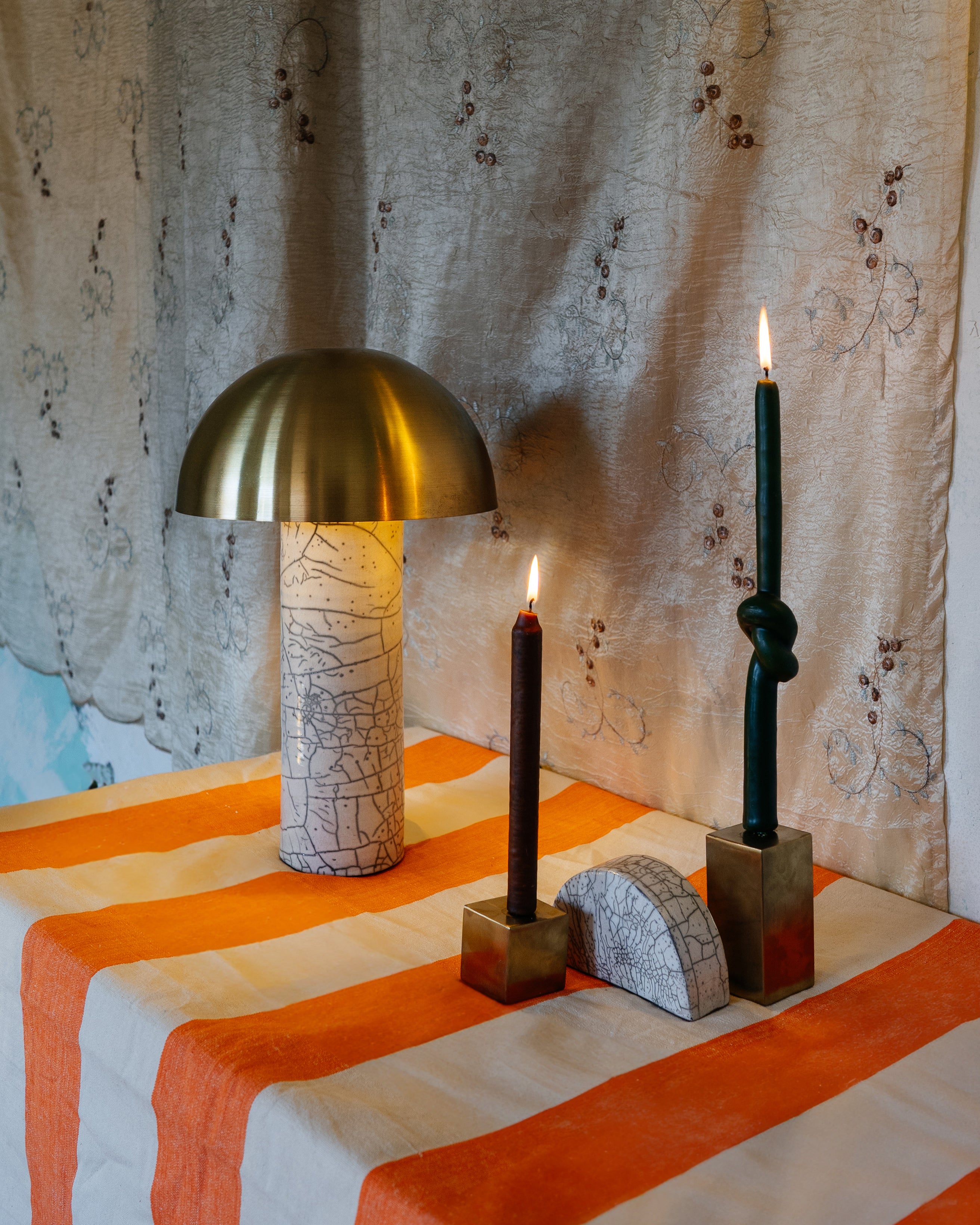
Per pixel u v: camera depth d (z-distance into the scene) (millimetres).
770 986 606
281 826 809
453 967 650
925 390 682
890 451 706
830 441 737
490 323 952
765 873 593
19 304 1475
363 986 620
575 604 935
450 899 749
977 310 657
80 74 1305
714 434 804
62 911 690
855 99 689
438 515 699
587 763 961
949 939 688
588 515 905
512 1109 498
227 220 1069
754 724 610
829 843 790
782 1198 442
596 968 640
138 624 1386
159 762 1393
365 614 760
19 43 1387
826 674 768
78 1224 620
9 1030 682
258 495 674
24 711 1640
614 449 873
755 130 742
